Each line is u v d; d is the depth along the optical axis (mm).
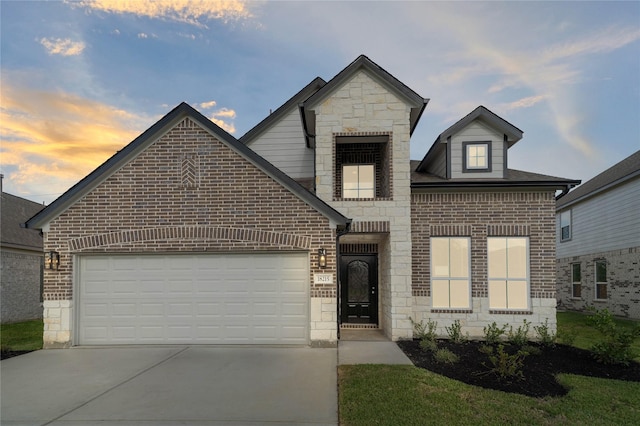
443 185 10031
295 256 8953
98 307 9000
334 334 8602
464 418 4648
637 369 7043
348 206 9805
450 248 10375
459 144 10742
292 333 8844
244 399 5348
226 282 8984
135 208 8984
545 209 10125
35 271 17047
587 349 8562
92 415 4840
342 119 10008
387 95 10008
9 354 8281
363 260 11555
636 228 14375
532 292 9969
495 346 8805
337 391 5664
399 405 5027
